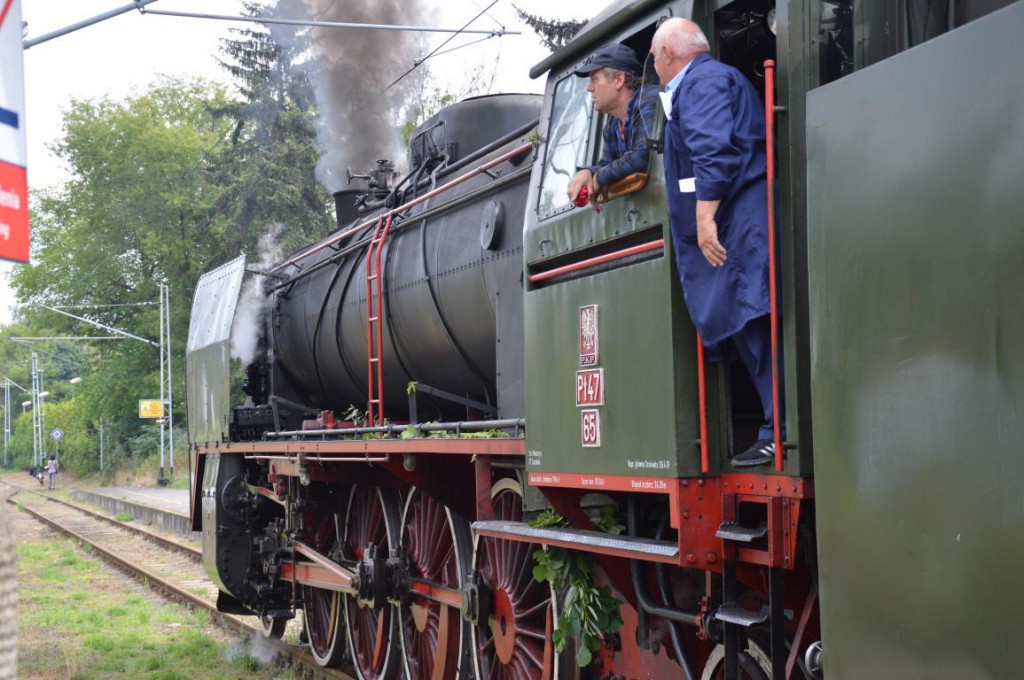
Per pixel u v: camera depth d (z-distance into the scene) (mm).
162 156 40719
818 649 3102
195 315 12055
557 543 4199
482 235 5918
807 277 3107
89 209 41312
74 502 38188
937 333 2467
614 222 3854
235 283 10391
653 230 3648
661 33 3475
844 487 2740
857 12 3244
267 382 10289
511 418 5531
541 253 4395
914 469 2518
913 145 2559
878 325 2643
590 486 3914
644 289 3619
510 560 5730
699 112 3273
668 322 3475
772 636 3166
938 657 2441
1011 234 2291
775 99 3307
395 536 7574
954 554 2400
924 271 2508
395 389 8109
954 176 2439
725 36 3865
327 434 7727
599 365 3879
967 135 2412
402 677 7520
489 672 6016
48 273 44000
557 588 4453
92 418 47656
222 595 10867
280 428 9875
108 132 40781
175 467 42312
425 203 7359
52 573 16281
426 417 7785
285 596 9992
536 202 4539
